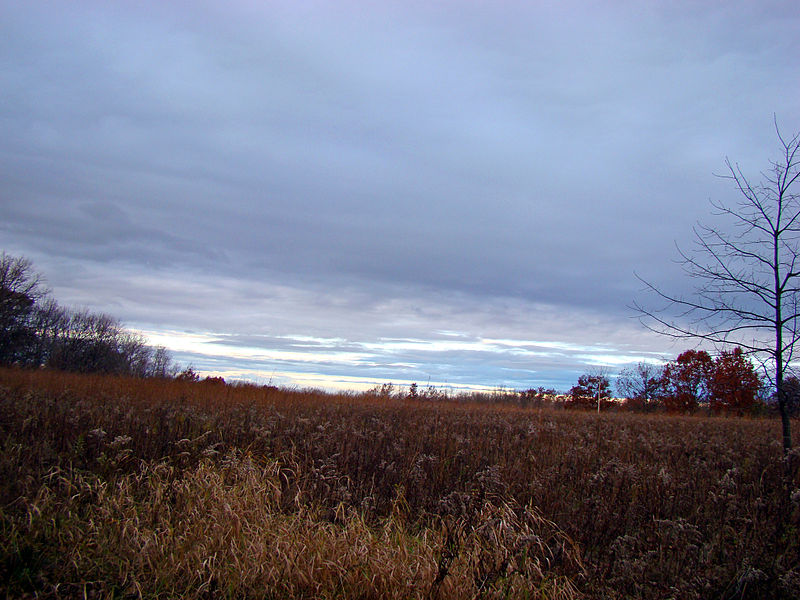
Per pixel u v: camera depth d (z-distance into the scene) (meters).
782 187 8.70
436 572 5.09
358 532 5.93
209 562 5.07
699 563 5.48
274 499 6.74
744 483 8.25
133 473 7.03
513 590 4.92
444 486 7.80
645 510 6.81
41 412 10.23
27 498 5.83
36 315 41.16
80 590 4.56
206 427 10.05
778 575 5.07
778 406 9.60
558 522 6.48
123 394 16.94
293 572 5.07
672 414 31.11
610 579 5.26
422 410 19.78
